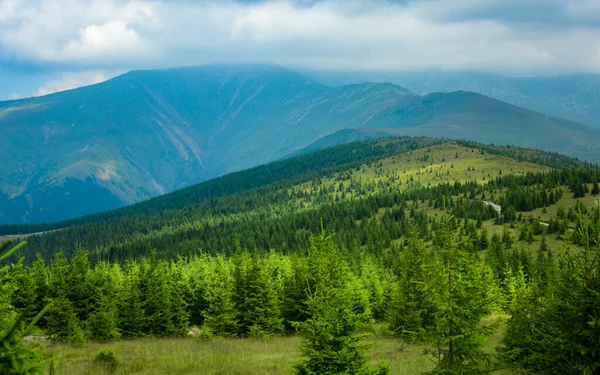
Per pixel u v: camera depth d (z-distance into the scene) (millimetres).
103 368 25484
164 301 45781
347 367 15344
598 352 13992
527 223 158500
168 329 45656
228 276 49688
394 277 74125
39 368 7531
